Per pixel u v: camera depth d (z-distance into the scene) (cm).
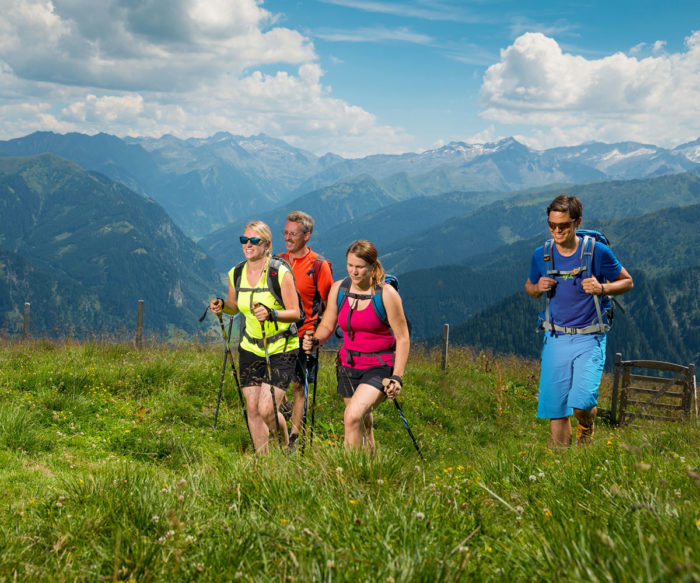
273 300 573
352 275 496
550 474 377
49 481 466
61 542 288
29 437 608
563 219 561
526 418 1104
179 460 621
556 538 241
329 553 245
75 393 818
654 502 271
